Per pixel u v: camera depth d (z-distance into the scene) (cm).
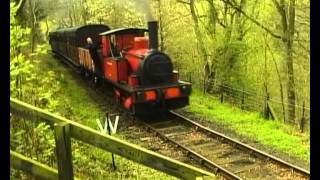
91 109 1542
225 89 2092
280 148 1187
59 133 438
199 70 2373
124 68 1553
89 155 975
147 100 1403
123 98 1544
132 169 975
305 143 1257
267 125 1471
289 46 1889
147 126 1349
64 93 1645
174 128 1360
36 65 1284
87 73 2092
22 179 614
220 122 1464
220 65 2128
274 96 2197
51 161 753
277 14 2022
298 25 1980
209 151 1138
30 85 921
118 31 1630
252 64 2117
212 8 2175
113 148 436
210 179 398
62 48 2767
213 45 2164
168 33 2586
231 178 959
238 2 2138
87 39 1994
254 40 2086
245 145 1138
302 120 1509
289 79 1903
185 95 1466
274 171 999
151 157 424
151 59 1421
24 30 734
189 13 2450
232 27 2083
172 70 1471
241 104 1883
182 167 414
